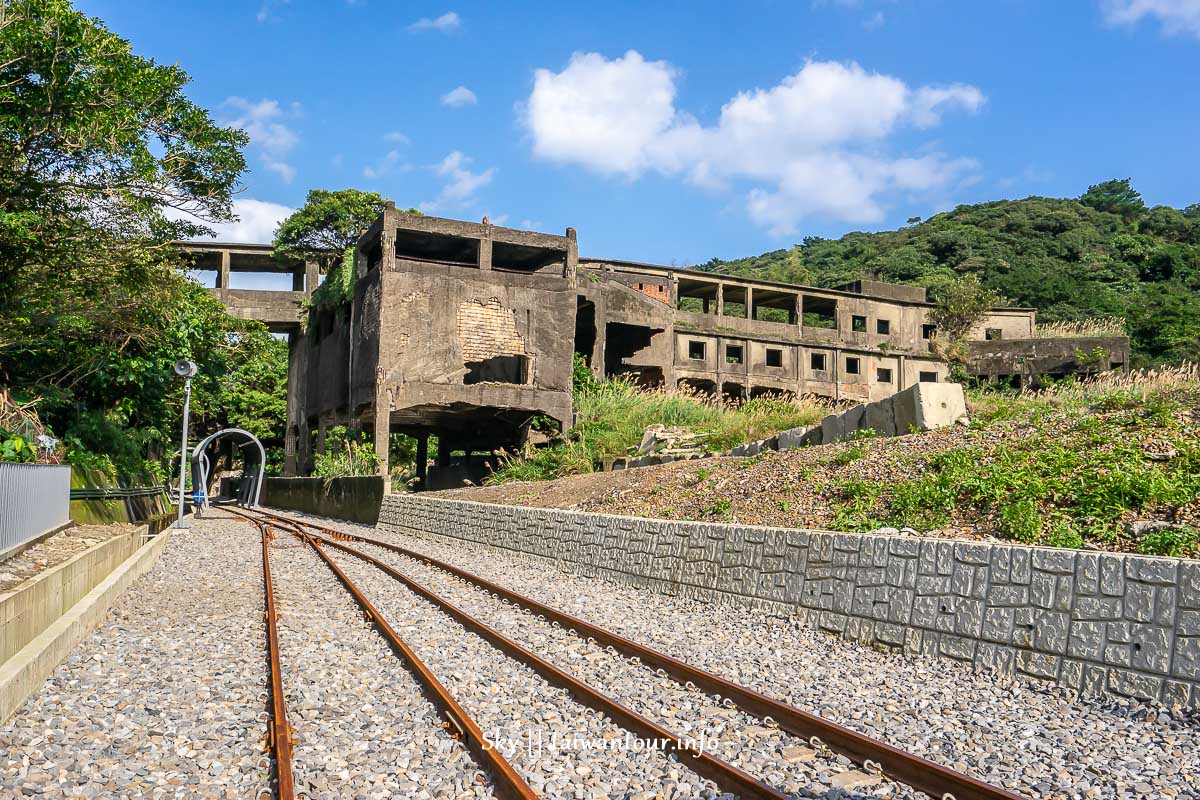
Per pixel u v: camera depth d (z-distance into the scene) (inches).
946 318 2068.2
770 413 1008.9
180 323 1068.5
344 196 1827.0
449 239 1342.3
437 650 341.7
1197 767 201.8
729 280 1914.4
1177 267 3321.9
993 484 425.4
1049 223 3878.0
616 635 347.3
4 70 570.3
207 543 868.0
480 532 796.0
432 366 1269.7
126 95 607.2
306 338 1759.4
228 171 661.3
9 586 342.0
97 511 796.6
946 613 319.9
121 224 667.4
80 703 264.1
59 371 899.4
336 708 258.2
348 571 609.0
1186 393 510.3
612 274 1669.5
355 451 1333.7
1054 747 218.4
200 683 291.3
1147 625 256.5
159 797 192.1
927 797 188.2
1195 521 339.0
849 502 498.3
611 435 1135.6
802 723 231.3
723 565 451.8
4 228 585.9
